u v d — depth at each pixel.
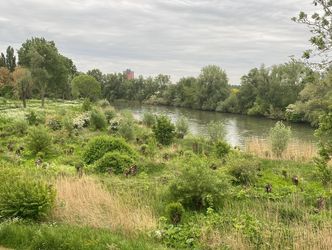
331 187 13.49
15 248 7.46
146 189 12.30
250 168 14.34
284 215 10.10
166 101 95.56
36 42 58.56
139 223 8.81
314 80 8.87
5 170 10.51
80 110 45.62
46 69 56.72
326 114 9.20
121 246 7.22
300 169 16.45
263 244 7.92
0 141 23.02
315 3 8.43
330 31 8.41
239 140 33.91
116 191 11.59
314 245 7.71
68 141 23.20
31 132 19.84
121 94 114.31
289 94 62.47
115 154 15.93
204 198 10.65
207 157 19.39
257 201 11.48
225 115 66.31
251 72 68.94
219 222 9.16
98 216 9.02
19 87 56.47
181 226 9.18
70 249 7.28
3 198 9.02
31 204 8.82
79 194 10.34
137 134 26.59
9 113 38.28
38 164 16.33
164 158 18.39
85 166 16.14
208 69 80.75
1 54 95.00
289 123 53.00
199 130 40.38
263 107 64.12
